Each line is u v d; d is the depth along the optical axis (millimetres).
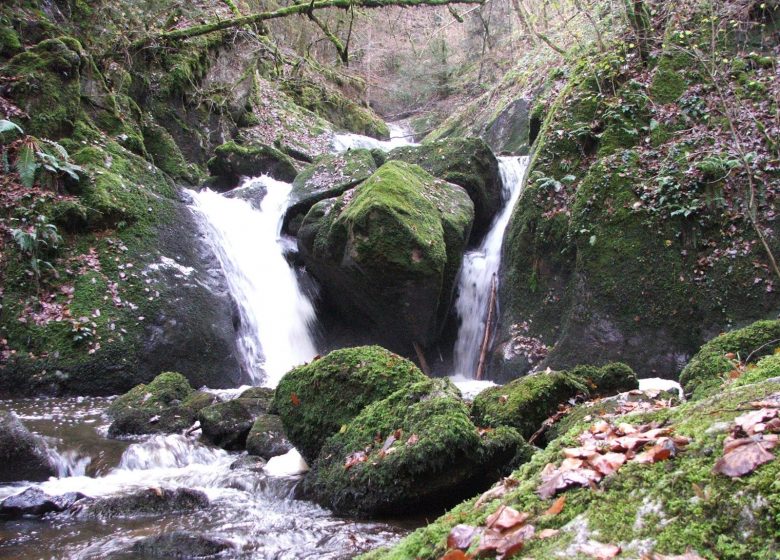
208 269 9297
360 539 3438
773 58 8750
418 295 8734
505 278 9469
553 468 2287
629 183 8383
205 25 13555
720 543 1634
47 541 3461
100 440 5602
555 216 9031
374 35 25688
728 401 2342
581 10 12648
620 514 1859
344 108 22609
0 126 8016
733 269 7559
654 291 7828
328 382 4730
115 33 12844
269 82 19828
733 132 6633
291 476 4562
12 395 7324
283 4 22391
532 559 1814
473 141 11086
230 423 5656
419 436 3783
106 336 7754
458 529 2127
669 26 9875
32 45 10477
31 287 7879
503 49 23703
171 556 3270
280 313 10281
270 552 3285
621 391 5652
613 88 9719
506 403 4852
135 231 8867
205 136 14773
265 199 11641
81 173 8961
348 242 8820
